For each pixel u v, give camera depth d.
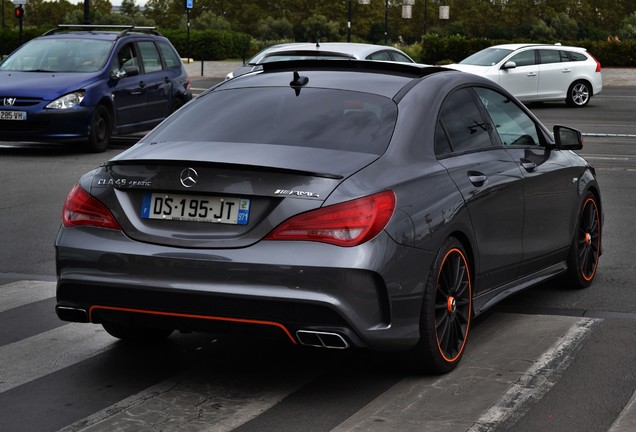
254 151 4.85
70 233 4.94
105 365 5.33
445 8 73.38
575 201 6.91
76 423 4.46
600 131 19.84
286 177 4.61
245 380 5.07
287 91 5.50
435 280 4.95
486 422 4.42
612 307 6.64
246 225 4.62
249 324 4.59
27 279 7.47
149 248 4.72
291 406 4.66
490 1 129.25
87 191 4.96
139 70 16.72
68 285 4.91
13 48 52.50
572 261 6.99
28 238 9.04
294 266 4.48
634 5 133.50
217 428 4.38
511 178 5.86
